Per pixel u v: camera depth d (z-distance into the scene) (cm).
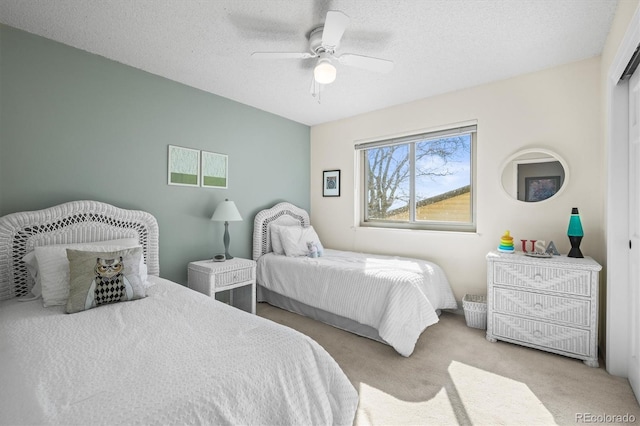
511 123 284
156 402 89
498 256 248
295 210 407
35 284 192
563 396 176
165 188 284
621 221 196
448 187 338
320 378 132
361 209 409
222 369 107
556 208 264
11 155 204
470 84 299
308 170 440
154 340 128
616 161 198
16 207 205
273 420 108
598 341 228
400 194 375
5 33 201
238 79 286
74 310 163
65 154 226
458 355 227
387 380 194
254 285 305
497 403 171
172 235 290
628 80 194
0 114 200
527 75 275
